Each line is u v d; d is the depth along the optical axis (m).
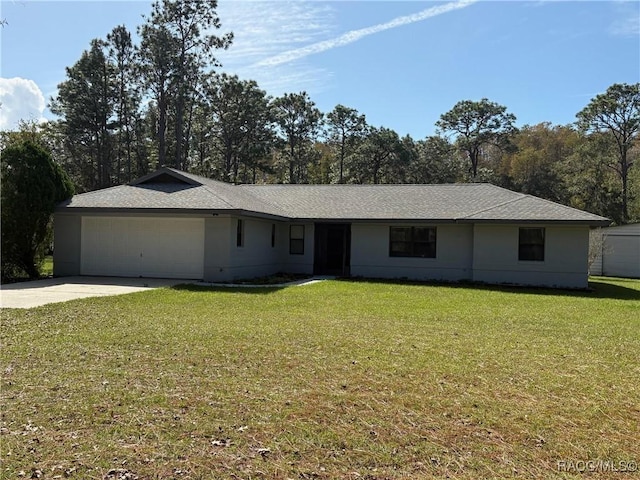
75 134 34.94
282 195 20.94
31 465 3.20
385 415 4.14
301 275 18.47
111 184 37.00
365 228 18.09
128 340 6.62
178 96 34.47
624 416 4.22
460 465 3.31
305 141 48.03
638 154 40.22
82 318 8.28
